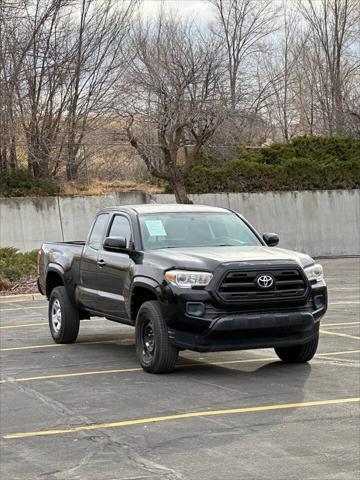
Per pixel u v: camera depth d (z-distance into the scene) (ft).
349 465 18.60
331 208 118.42
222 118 92.53
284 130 152.35
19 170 103.14
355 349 36.04
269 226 114.11
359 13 143.13
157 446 20.63
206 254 30.01
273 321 28.76
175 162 97.66
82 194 104.06
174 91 91.66
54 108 106.73
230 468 18.56
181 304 28.63
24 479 18.28
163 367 30.22
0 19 91.91
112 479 18.03
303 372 30.60
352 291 65.31
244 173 113.91
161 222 33.73
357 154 123.54
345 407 24.48
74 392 27.91
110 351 37.47
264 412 24.02
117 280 33.40
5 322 50.42
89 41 105.81
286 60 144.15
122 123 102.17
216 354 35.63
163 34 104.27
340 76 142.92
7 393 28.25
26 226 97.50
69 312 39.29
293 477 17.78
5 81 97.55
